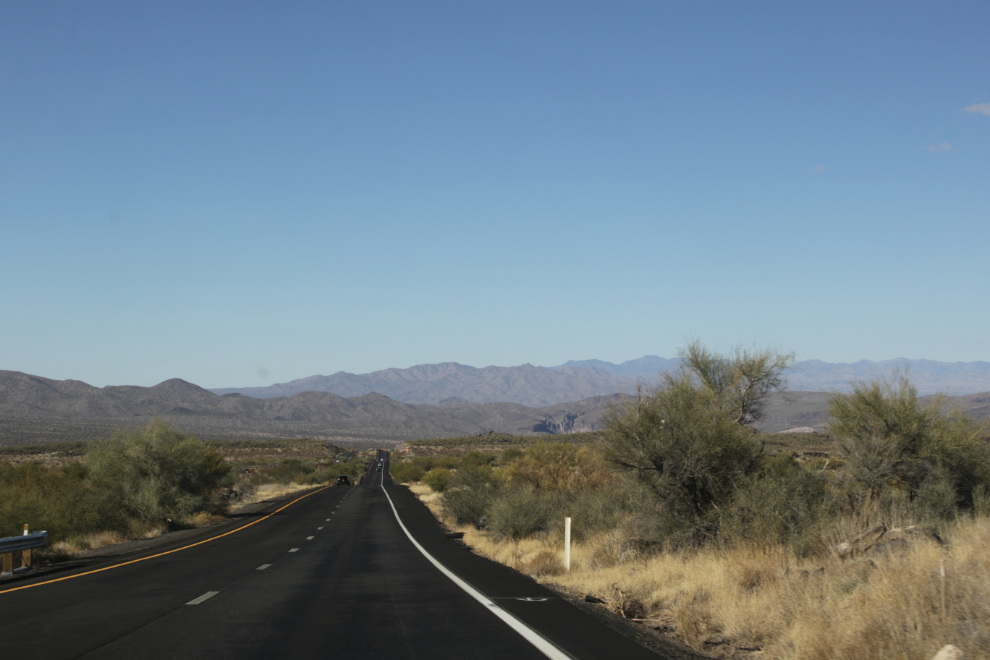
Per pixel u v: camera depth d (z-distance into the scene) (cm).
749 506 1445
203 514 3947
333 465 12681
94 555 2203
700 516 1581
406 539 2669
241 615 1048
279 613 1064
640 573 1321
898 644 669
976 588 766
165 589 1355
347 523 3544
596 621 985
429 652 790
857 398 1836
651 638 873
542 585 1420
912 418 1744
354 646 823
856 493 1648
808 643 729
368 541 2589
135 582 1470
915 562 870
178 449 3816
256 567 1766
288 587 1375
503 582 1450
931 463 1725
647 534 1588
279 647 820
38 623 983
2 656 776
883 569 884
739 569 1109
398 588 1354
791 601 888
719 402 1811
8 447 11406
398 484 8906
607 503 2155
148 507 3441
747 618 879
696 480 1620
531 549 2031
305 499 6025
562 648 808
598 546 1714
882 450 1702
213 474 4122
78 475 3816
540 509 2423
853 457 1738
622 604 1066
